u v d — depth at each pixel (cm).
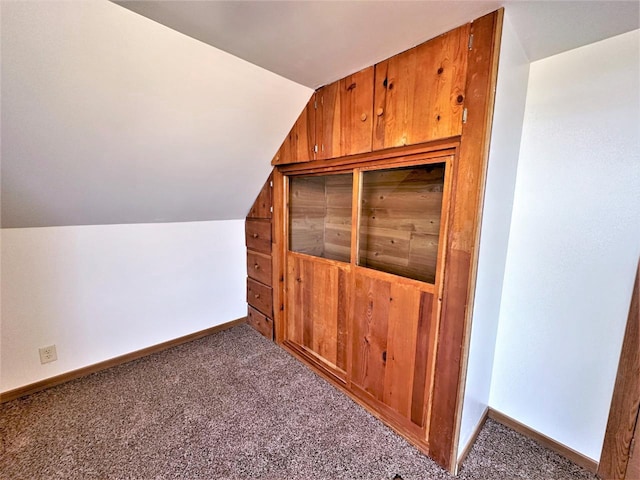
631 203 124
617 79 123
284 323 249
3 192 150
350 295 183
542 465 142
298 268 228
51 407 174
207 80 148
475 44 111
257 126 189
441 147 128
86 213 188
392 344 161
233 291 286
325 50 136
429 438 145
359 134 159
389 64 141
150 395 186
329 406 179
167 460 140
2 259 171
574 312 142
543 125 143
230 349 246
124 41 119
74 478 130
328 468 138
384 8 106
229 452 145
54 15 103
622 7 101
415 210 167
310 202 236
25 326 181
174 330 250
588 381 140
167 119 157
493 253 138
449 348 131
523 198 152
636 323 125
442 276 135
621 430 131
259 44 132
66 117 134
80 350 204
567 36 121
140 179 184
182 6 107
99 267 205
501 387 169
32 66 113
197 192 219
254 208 265
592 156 131
